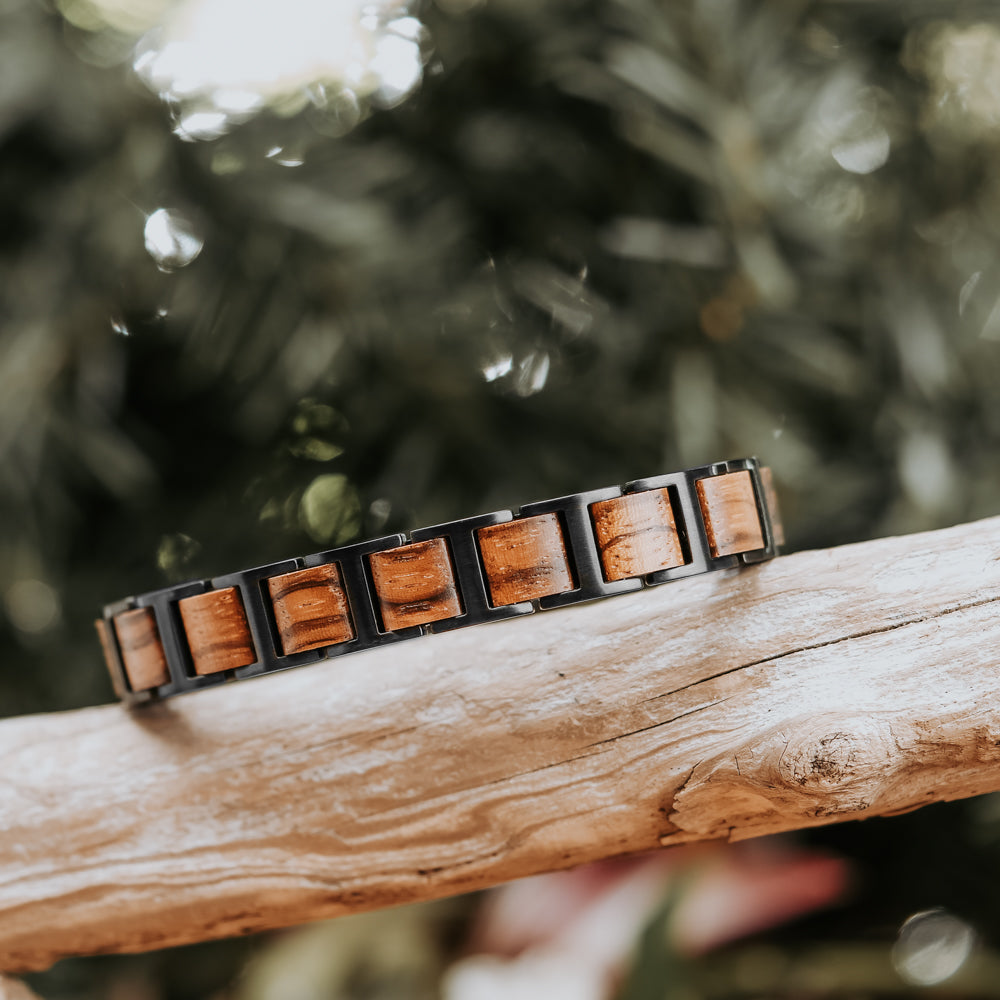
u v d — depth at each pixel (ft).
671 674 0.71
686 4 0.99
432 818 0.71
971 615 0.69
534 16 1.06
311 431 1.23
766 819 0.70
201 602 0.73
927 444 1.05
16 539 1.06
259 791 0.72
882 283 1.11
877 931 1.24
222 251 1.08
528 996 0.98
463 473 1.17
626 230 1.03
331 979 1.10
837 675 0.69
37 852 0.73
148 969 1.21
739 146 0.96
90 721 0.74
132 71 1.04
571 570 0.72
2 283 1.04
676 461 1.08
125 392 1.18
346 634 0.72
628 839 0.71
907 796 0.69
